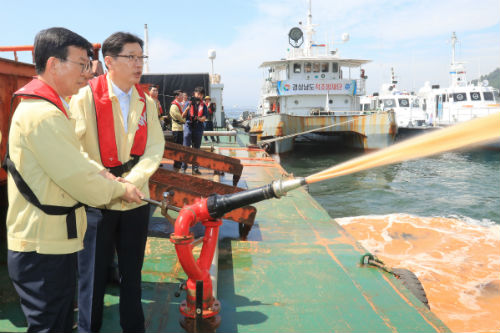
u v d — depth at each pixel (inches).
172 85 723.4
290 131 808.9
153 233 158.4
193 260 80.9
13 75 123.1
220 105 976.9
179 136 327.9
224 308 102.6
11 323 87.7
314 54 938.7
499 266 197.8
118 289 108.5
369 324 95.0
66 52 60.2
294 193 253.3
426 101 1270.9
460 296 159.9
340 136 995.3
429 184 570.3
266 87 1058.1
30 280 60.1
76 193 59.9
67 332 67.0
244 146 560.4
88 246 77.0
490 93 1072.2
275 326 93.8
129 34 76.9
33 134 56.9
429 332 91.4
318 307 103.5
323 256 142.2
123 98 80.0
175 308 99.7
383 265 131.9
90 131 77.2
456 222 294.7
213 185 164.9
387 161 51.4
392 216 315.3
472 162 792.3
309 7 937.5
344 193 511.8
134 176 76.3
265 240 160.1
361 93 909.2
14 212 60.1
